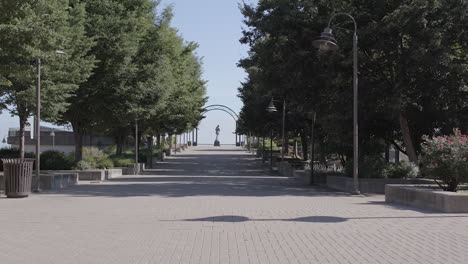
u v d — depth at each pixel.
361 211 13.42
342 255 7.77
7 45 16.34
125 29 29.03
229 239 9.14
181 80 44.75
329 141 30.69
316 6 23.00
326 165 33.62
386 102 21.64
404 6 20.11
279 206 14.77
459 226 10.64
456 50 24.33
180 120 48.09
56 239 9.16
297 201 16.53
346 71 22.86
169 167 48.25
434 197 13.69
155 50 32.66
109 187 23.38
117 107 30.47
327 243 8.74
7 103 23.22
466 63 22.34
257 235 9.55
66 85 23.17
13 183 17.86
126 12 29.62
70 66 23.80
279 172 41.44
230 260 7.45
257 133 55.81
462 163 14.16
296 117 41.44
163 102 33.09
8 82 17.86
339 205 15.16
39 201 16.48
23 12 16.61
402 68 21.94
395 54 21.95
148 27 31.44
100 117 30.88
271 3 23.70
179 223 11.11
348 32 22.70
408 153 24.12
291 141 66.44
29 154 29.72
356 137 20.12
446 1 21.38
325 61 22.08
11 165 17.86
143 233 9.80
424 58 20.81
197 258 7.59
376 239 9.11
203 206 14.74
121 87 29.56
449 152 14.55
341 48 22.05
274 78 24.92
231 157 70.69
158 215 12.54
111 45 28.45
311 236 9.44
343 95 22.88
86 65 24.89
